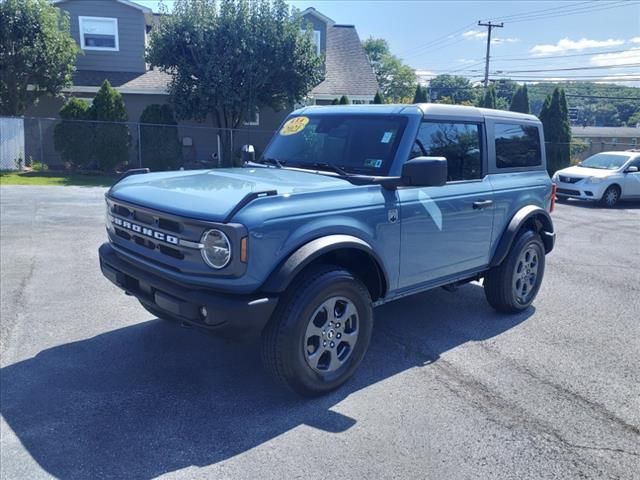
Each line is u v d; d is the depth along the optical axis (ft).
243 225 10.95
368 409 12.38
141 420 11.67
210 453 10.57
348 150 15.21
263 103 68.85
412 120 14.64
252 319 11.17
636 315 19.53
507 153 18.17
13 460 10.18
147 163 65.36
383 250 13.73
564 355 15.72
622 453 10.89
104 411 12.00
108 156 62.69
